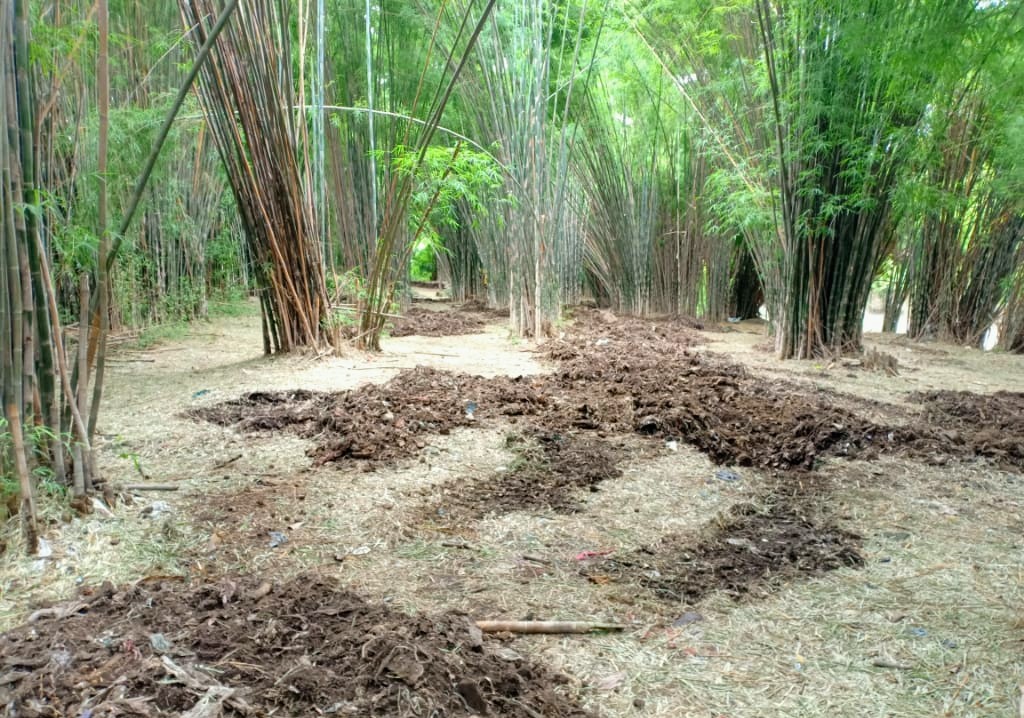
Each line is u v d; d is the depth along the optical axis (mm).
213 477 2576
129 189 4684
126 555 1929
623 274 8688
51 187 2779
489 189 6574
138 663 1345
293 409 3451
